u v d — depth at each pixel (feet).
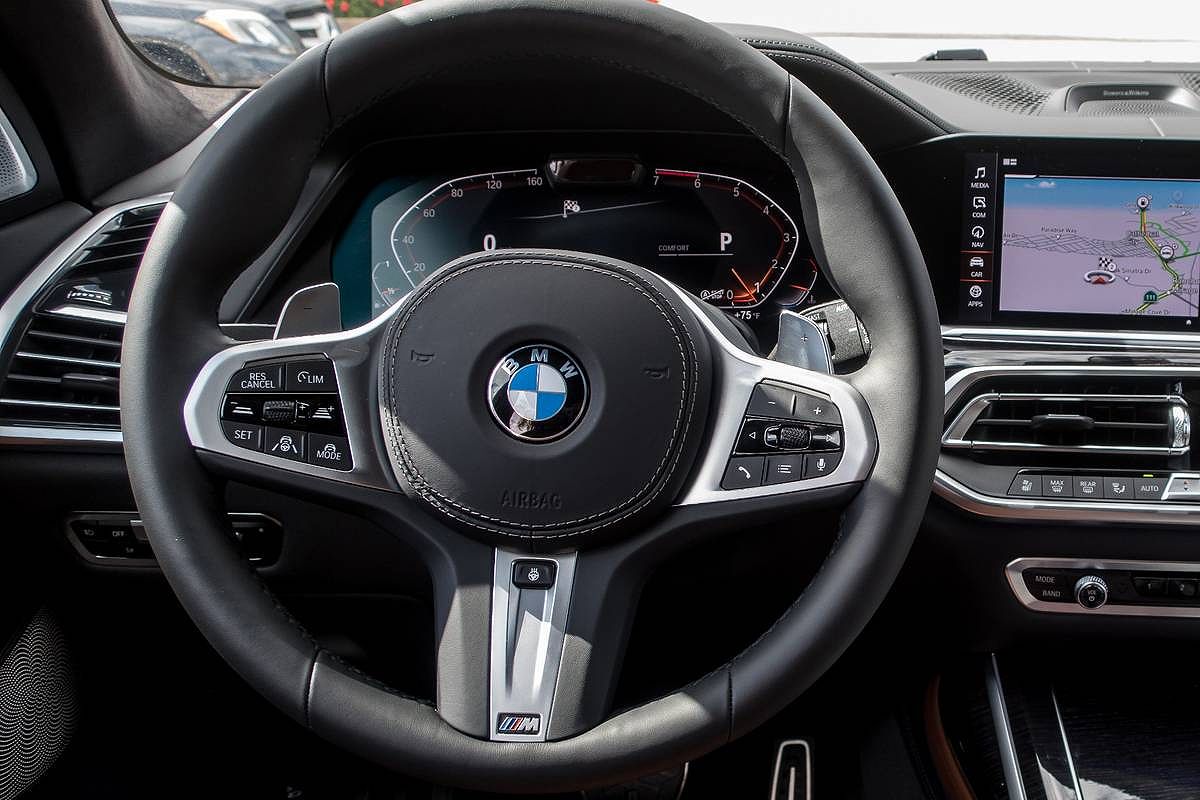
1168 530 4.29
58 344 4.48
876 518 2.85
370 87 3.00
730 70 2.94
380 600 4.33
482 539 2.92
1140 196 4.64
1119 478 4.24
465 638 2.89
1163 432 4.27
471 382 2.90
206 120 5.48
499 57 2.99
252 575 2.96
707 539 3.00
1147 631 4.44
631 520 2.89
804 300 4.86
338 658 2.91
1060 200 4.69
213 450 2.94
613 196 4.84
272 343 3.02
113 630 5.00
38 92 4.60
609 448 2.87
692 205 4.83
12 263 4.50
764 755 5.39
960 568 4.45
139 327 2.93
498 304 2.93
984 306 4.77
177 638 5.06
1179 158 4.57
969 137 4.63
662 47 2.93
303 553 4.02
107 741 5.56
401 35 2.92
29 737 4.71
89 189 4.92
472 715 2.81
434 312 2.96
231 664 2.88
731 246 4.84
